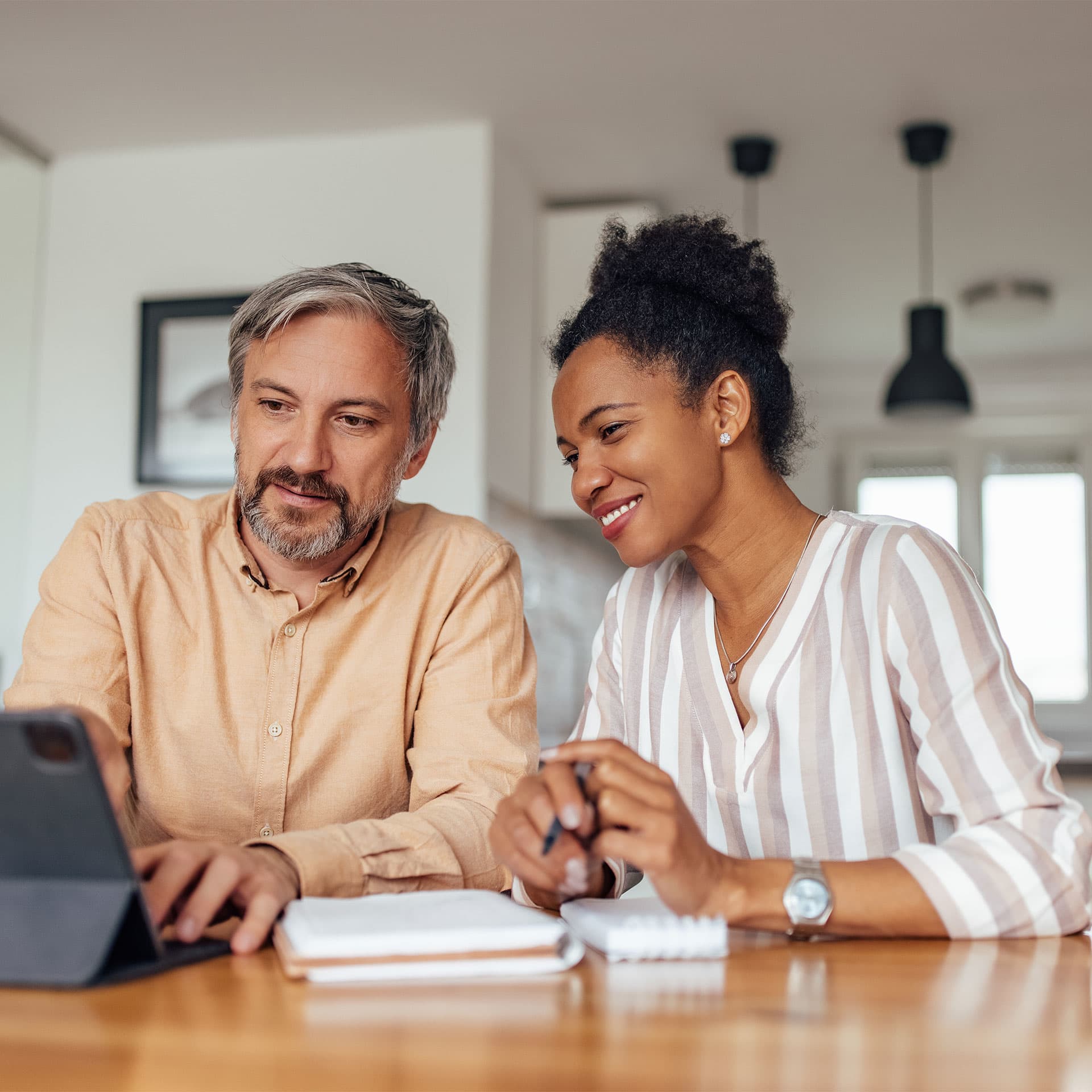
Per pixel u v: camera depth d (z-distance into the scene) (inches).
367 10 107.5
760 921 33.8
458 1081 20.7
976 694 40.5
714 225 47.0
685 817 32.9
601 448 44.6
